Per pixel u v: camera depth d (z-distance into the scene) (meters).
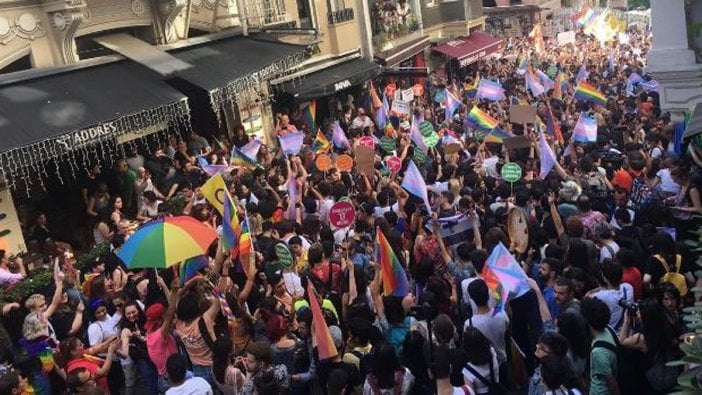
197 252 7.59
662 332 6.16
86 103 13.80
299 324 7.23
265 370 6.46
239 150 14.20
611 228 9.16
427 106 24.98
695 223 9.94
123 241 10.11
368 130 17.92
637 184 10.74
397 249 9.30
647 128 16.30
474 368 6.34
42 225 13.83
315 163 14.43
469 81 30.44
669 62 10.70
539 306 7.46
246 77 17.08
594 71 28.11
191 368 7.45
